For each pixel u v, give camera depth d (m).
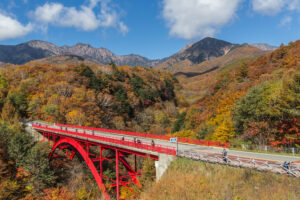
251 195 15.67
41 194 33.47
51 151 42.66
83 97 70.81
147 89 119.38
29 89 72.31
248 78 79.81
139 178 26.31
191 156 21.03
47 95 68.94
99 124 66.56
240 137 36.62
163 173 21.95
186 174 19.75
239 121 39.03
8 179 33.56
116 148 26.56
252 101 36.16
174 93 168.00
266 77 57.41
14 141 38.78
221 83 94.50
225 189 16.92
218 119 49.53
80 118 58.66
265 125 32.75
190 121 68.12
